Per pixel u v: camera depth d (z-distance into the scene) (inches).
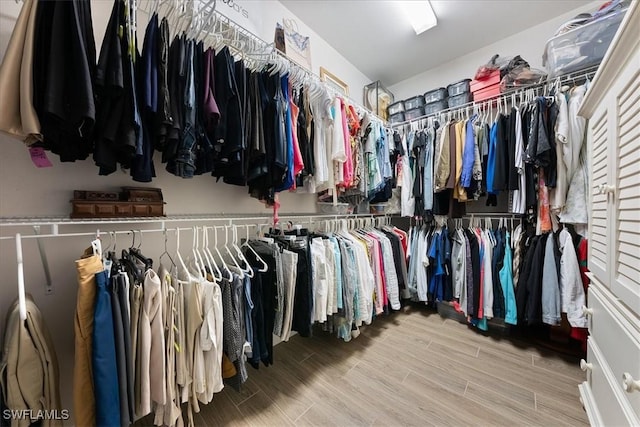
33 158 34.2
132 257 42.8
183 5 42.1
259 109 52.5
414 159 103.1
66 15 30.2
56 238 43.3
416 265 103.8
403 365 67.5
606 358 38.7
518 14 90.7
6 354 28.6
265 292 55.5
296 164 58.9
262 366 67.4
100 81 31.8
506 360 69.4
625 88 32.8
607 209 38.5
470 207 109.8
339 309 73.0
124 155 39.8
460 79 116.3
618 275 35.1
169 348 39.0
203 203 63.1
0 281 38.6
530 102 76.5
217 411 52.2
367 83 130.4
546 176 70.8
